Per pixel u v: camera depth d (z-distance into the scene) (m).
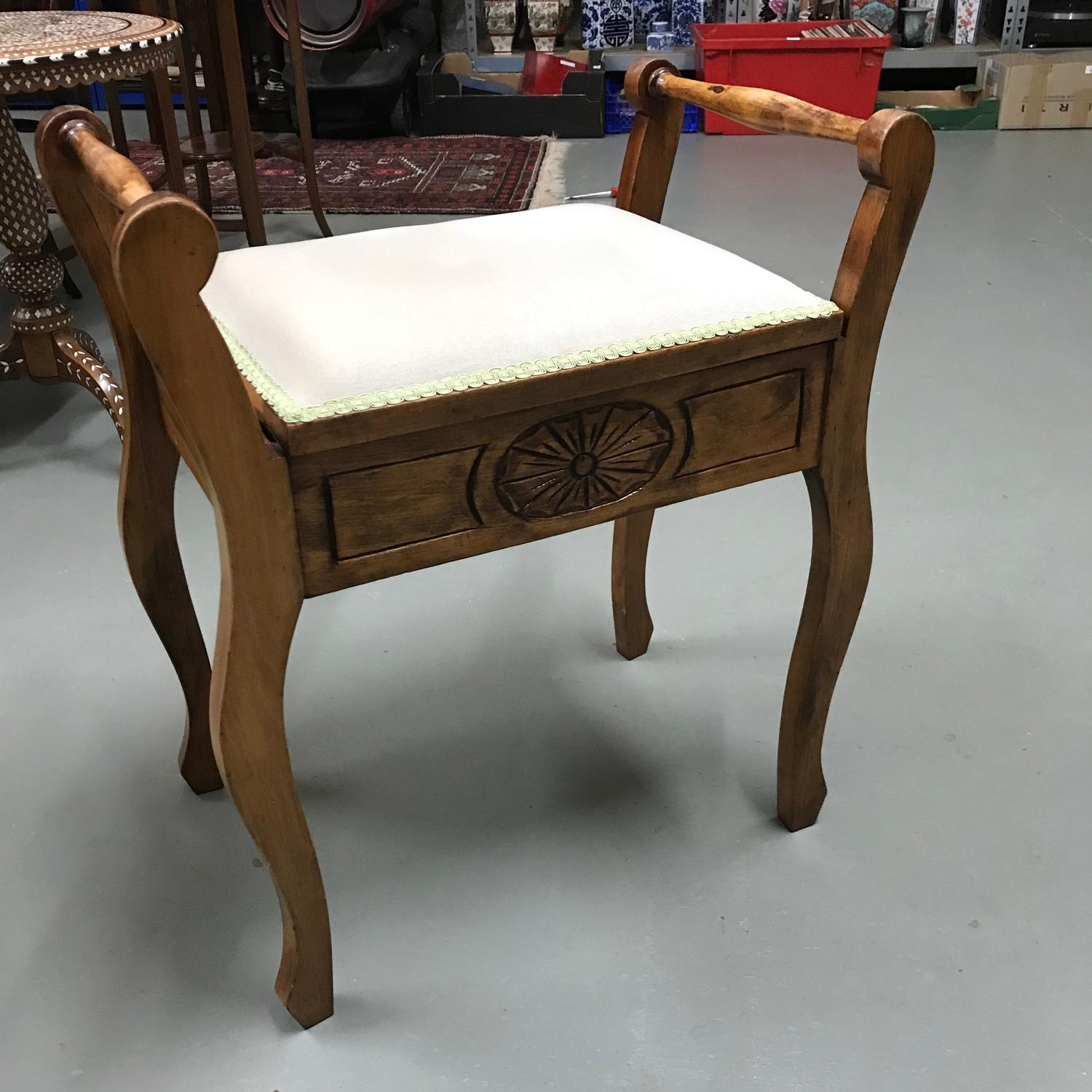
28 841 1.01
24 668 1.24
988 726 1.13
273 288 0.76
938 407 1.80
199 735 1.03
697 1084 0.79
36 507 1.57
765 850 0.99
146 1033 0.83
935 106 3.73
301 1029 0.83
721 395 0.76
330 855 0.99
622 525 1.15
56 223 2.74
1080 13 3.64
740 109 0.85
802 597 1.35
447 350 0.67
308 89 3.51
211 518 1.54
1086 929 0.91
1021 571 1.38
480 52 3.99
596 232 0.86
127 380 0.84
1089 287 2.27
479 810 1.04
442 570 1.42
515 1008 0.85
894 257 0.76
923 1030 0.83
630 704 1.18
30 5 2.00
